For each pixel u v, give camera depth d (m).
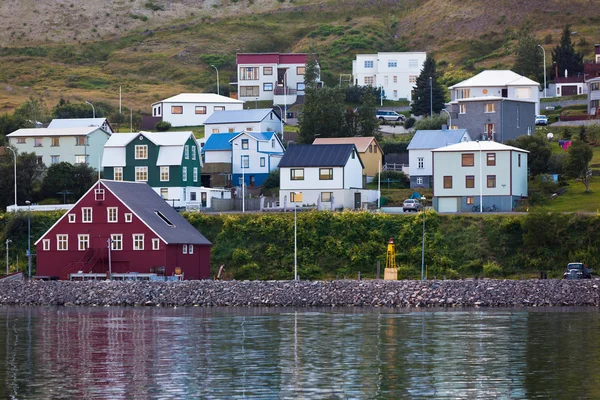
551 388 139.00
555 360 158.62
